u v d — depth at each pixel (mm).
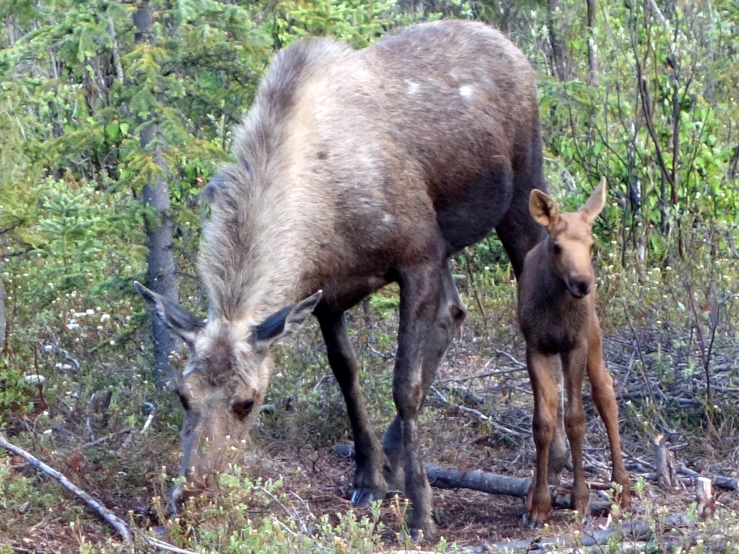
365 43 13859
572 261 8562
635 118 16328
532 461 10922
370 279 10211
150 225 12062
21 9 11906
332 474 11109
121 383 12336
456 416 11977
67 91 14203
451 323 11312
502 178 11453
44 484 9758
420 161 10586
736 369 11281
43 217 13539
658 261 15414
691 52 18000
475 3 22516
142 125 11461
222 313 9141
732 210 16297
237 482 8203
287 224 9531
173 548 7945
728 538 7785
